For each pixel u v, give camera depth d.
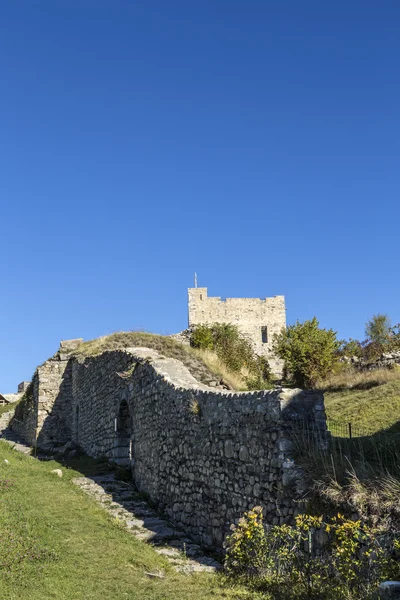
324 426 11.02
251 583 9.69
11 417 42.72
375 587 7.66
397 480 9.02
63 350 34.47
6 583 8.97
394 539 7.98
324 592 8.39
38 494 15.42
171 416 15.66
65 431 32.91
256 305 56.88
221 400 13.03
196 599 9.09
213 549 12.44
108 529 13.02
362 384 30.47
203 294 55.91
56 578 9.62
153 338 30.95
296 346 35.41
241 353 37.59
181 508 14.25
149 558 11.30
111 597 9.16
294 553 9.52
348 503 8.91
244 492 11.70
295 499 10.08
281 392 11.05
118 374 21.30
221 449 12.77
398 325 41.62
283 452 10.60
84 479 18.88
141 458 17.92
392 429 20.03
